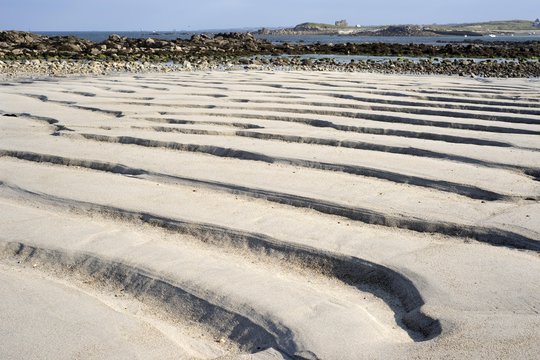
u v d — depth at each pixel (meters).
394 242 4.73
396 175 6.37
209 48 38.06
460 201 5.69
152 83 14.38
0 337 3.46
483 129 8.83
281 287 4.01
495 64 23.78
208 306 3.83
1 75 18.52
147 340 3.46
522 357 3.17
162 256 4.47
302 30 162.88
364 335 3.44
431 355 3.22
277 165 6.86
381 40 90.56
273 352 3.35
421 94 12.06
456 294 3.90
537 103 10.81
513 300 3.81
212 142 7.71
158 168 6.62
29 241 4.76
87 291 4.12
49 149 7.44
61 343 3.40
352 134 8.29
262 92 12.31
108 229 5.01
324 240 4.74
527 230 4.88
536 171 6.61
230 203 5.60
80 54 29.81
